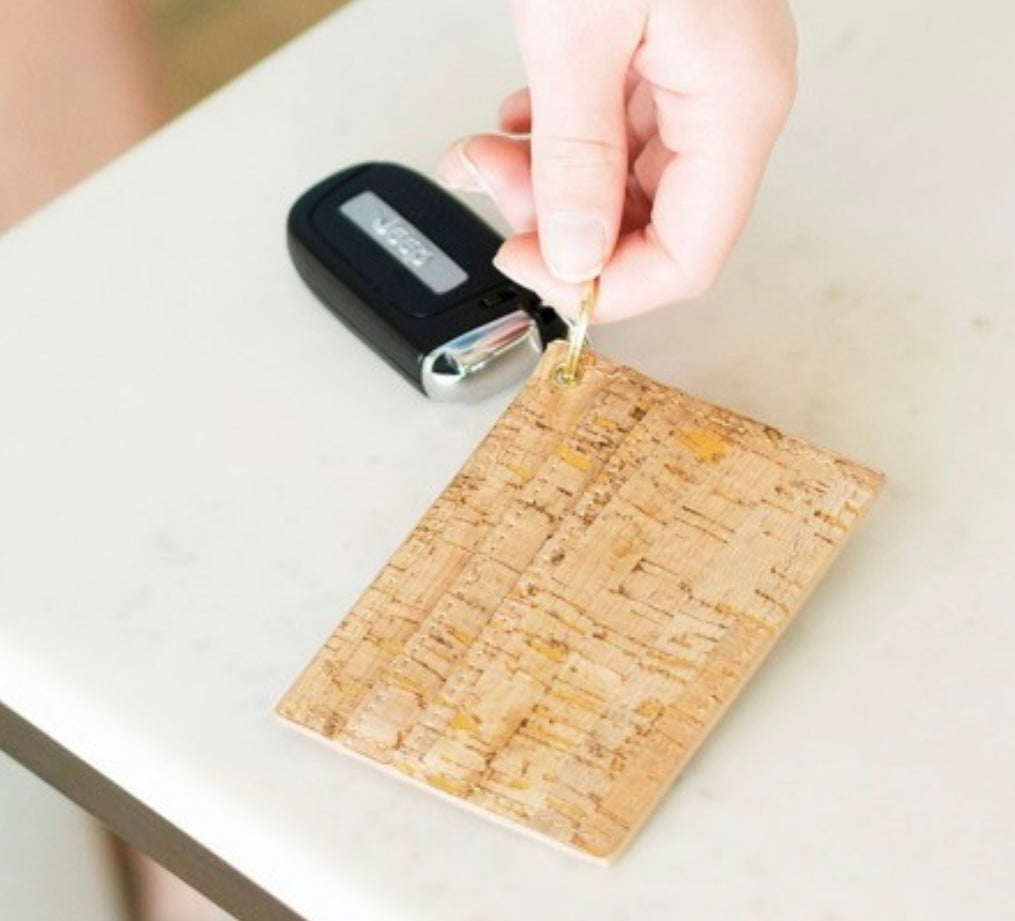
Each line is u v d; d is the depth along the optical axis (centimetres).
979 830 58
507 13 74
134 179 71
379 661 60
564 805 58
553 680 59
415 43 73
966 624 61
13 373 67
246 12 139
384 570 61
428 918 57
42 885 76
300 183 70
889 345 66
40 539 64
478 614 60
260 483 64
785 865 57
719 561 60
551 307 65
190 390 66
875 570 61
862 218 68
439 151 71
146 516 64
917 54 72
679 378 66
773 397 65
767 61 60
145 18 104
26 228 70
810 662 60
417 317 65
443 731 59
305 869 58
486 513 62
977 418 64
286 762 60
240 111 72
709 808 58
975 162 69
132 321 68
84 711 61
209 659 61
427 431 65
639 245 63
